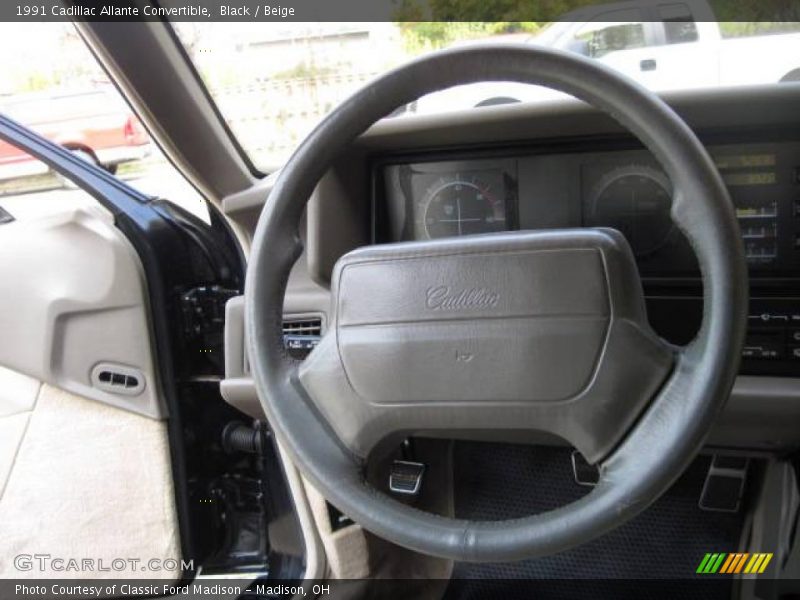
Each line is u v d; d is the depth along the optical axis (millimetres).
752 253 1083
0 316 1557
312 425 822
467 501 1541
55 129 1425
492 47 739
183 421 1548
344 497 791
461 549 729
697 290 1119
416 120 1173
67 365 1540
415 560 1555
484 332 784
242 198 1384
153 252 1458
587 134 1146
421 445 1507
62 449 1572
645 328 765
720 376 688
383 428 826
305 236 1308
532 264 774
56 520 1591
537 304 773
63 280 1500
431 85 771
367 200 1276
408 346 802
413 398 806
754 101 1018
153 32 1202
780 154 1060
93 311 1495
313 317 1294
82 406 1555
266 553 1667
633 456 730
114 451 1551
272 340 830
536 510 1506
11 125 1428
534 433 900
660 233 1140
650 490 703
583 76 719
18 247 1517
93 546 1581
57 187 1488
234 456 1683
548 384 772
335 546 1445
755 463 1352
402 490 1375
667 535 1431
